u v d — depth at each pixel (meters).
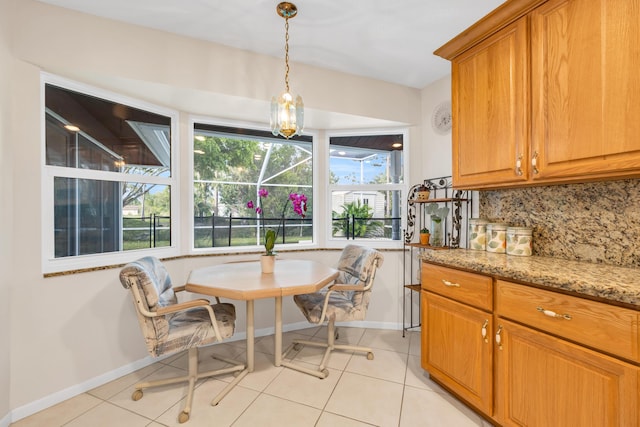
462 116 1.88
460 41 1.83
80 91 1.96
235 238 2.85
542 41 1.43
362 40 2.12
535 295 1.28
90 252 2.02
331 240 3.11
